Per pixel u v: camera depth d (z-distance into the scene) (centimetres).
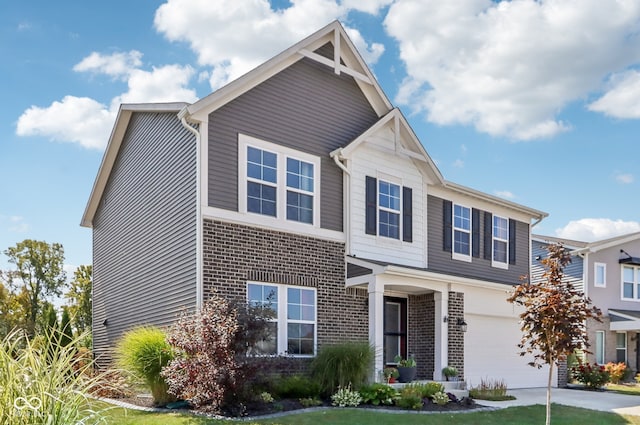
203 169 1207
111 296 1734
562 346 874
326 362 1208
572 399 1495
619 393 1745
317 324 1352
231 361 991
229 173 1248
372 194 1519
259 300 1262
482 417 1115
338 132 1489
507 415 1157
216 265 1198
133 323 1525
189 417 934
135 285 1534
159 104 1366
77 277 3316
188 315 1189
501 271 1922
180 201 1283
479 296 1664
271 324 1188
